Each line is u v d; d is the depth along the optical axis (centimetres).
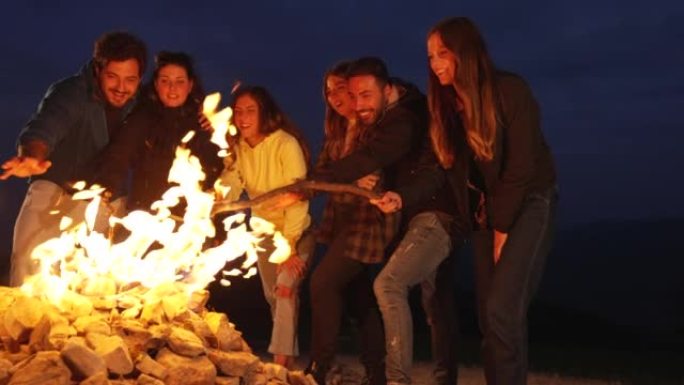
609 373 895
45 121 485
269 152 573
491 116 445
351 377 726
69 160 518
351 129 554
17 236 514
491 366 456
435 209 514
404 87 541
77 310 422
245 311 1410
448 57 451
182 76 542
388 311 497
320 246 616
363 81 519
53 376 368
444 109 479
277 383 433
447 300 559
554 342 1533
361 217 539
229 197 584
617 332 1683
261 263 595
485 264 485
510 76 455
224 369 416
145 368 393
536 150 456
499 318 451
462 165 481
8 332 404
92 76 512
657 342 1553
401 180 536
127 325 413
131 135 536
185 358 405
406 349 496
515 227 458
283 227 581
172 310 434
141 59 510
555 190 475
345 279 545
